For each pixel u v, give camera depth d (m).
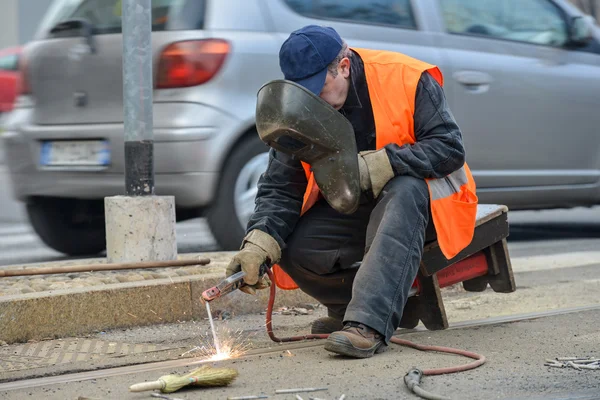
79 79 9.79
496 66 11.17
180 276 7.49
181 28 9.25
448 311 7.38
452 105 10.78
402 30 10.61
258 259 5.73
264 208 6.02
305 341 6.25
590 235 13.12
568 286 8.41
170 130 9.09
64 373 5.48
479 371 5.25
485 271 6.71
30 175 10.28
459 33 11.09
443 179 5.86
